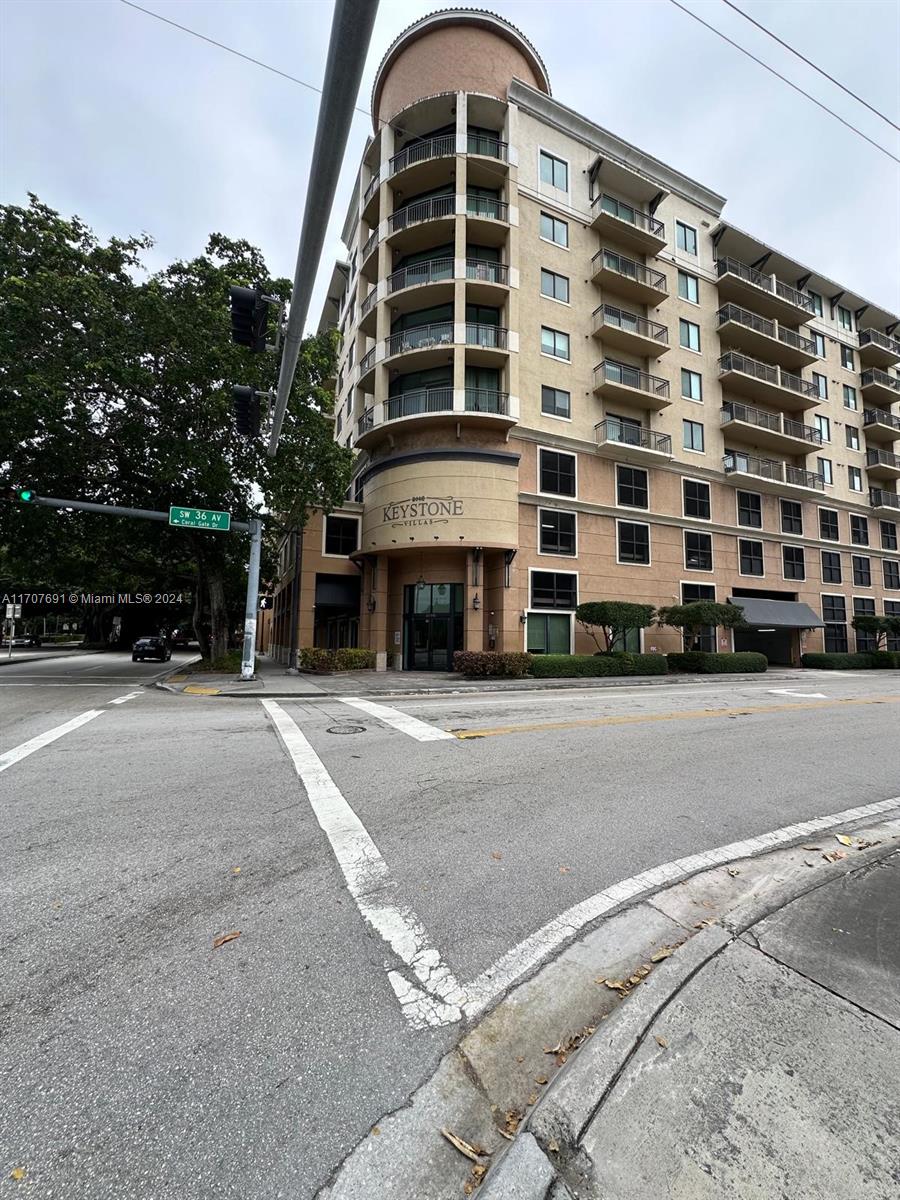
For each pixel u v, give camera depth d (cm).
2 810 480
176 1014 233
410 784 564
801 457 3134
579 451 2345
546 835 436
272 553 3438
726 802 529
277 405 980
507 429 2164
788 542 2981
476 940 292
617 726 913
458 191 2162
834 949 269
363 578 2333
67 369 1540
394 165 2341
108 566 2783
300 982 256
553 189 2419
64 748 720
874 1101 180
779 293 3105
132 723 917
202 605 2375
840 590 3173
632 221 2594
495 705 1173
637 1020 219
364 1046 217
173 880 355
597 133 2544
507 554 2120
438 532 2039
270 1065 206
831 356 3419
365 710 1088
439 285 2127
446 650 2156
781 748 771
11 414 1471
